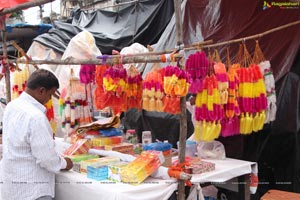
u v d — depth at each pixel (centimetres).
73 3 1104
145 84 277
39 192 232
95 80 323
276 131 334
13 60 369
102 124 316
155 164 240
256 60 306
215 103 248
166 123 398
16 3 290
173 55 225
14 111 233
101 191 223
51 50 564
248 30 351
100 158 269
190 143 316
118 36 581
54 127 362
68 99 361
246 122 279
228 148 361
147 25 558
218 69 256
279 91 332
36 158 228
